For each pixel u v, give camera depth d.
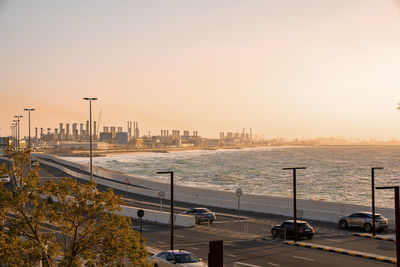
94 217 16.62
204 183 123.81
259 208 51.66
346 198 94.12
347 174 160.38
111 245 15.74
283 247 30.81
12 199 15.39
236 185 119.12
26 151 17.95
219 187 113.31
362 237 35.06
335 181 132.62
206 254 28.27
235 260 26.52
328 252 29.05
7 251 14.50
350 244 31.72
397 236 21.52
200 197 59.62
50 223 16.53
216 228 39.72
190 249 30.02
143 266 15.86
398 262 21.36
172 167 197.38
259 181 131.25
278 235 34.69
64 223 16.55
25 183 16.48
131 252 15.87
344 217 39.91
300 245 31.27
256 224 42.22
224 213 50.78
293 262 25.84
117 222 16.23
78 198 16.11
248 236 35.41
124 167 194.62
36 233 15.89
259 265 25.06
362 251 28.94
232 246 31.20
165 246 30.95
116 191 74.69
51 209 15.95
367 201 89.31
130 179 83.69
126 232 16.22
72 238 17.72
